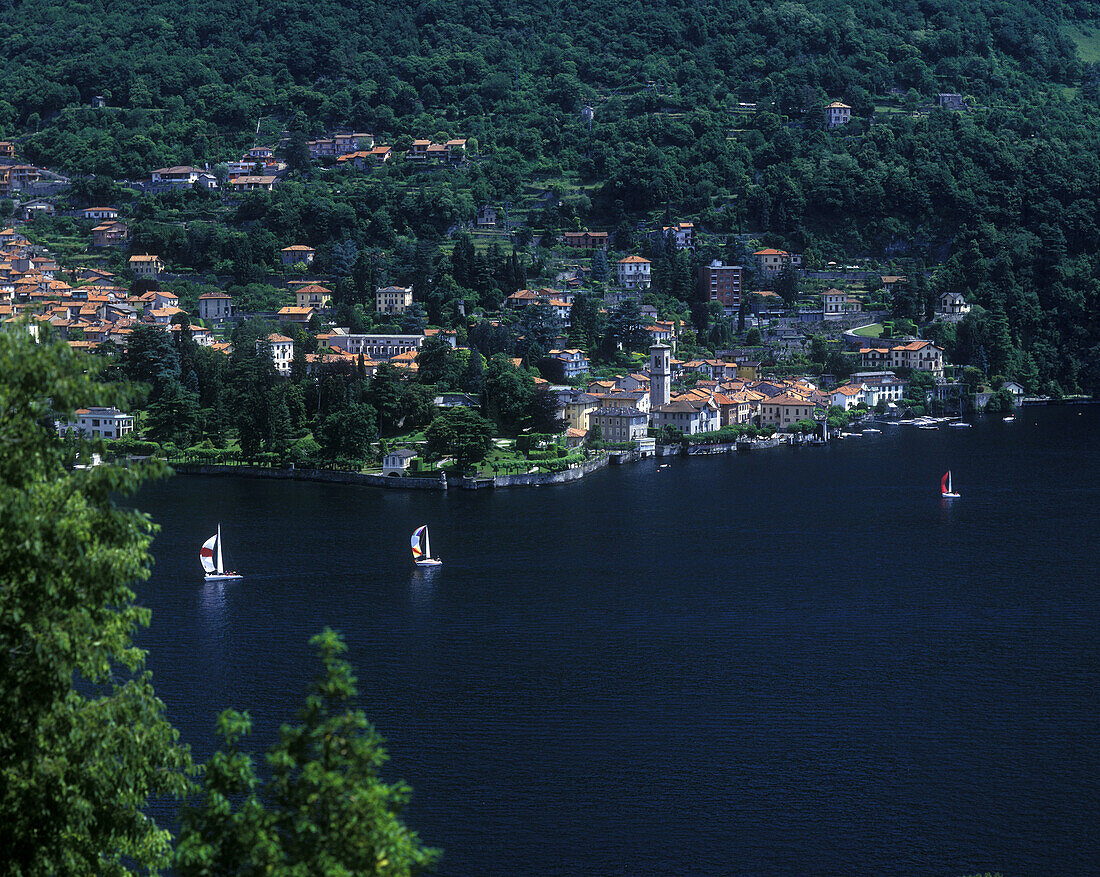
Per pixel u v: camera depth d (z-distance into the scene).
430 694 178.38
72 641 72.81
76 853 72.44
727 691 180.00
